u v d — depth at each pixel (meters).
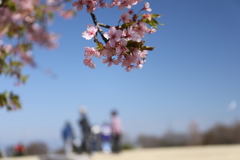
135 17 2.18
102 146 16.58
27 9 5.14
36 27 5.92
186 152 15.39
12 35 5.15
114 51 2.05
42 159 12.80
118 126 15.53
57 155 12.62
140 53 2.10
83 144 13.36
